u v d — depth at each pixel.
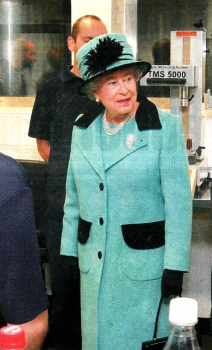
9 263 0.97
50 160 1.82
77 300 1.87
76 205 1.62
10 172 1.00
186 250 1.47
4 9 2.12
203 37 2.00
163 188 1.47
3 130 2.16
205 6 1.97
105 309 1.53
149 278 1.49
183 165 1.48
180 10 1.98
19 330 0.78
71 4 2.06
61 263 1.83
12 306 0.98
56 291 1.88
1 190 0.98
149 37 2.01
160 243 1.49
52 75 2.15
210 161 2.06
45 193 1.91
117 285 1.51
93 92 1.51
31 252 0.99
